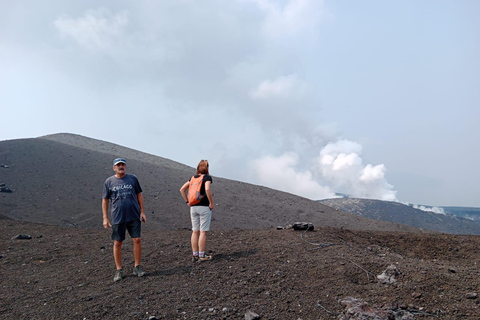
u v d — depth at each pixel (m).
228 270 5.62
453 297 4.46
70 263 6.46
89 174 30.70
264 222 28.11
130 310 4.34
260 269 5.62
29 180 27.33
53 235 8.81
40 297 4.86
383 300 4.47
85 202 25.28
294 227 8.32
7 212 21.34
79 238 8.47
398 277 5.04
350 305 4.29
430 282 4.82
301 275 5.37
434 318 4.03
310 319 4.14
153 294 4.80
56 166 31.06
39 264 6.46
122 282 5.30
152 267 5.93
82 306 4.49
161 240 7.82
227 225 25.83
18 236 8.28
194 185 6.25
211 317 4.16
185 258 6.33
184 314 4.23
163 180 32.66
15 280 5.60
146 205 26.56
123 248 7.28
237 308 4.38
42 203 23.94
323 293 4.77
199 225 6.24
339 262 5.81
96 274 5.76
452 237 8.84
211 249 6.82
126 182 5.55
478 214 155.88
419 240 8.49
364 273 5.38
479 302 4.32
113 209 5.46
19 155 31.81
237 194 34.56
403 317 4.00
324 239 7.40
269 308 4.39
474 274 5.35
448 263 6.73
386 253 7.00
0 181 26.08
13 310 4.46
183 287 5.01
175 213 25.84
